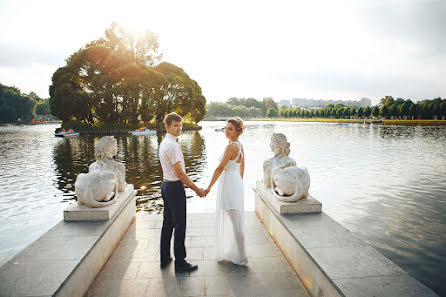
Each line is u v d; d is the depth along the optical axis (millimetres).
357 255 2344
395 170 12695
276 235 3508
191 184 2832
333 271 2092
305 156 17234
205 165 14789
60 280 2014
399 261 4883
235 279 2771
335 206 7840
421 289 1858
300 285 2650
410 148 20531
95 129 43750
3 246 5781
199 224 4336
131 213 4293
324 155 17594
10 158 17938
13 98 87688
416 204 7906
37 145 26453
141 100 45094
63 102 39500
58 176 12375
